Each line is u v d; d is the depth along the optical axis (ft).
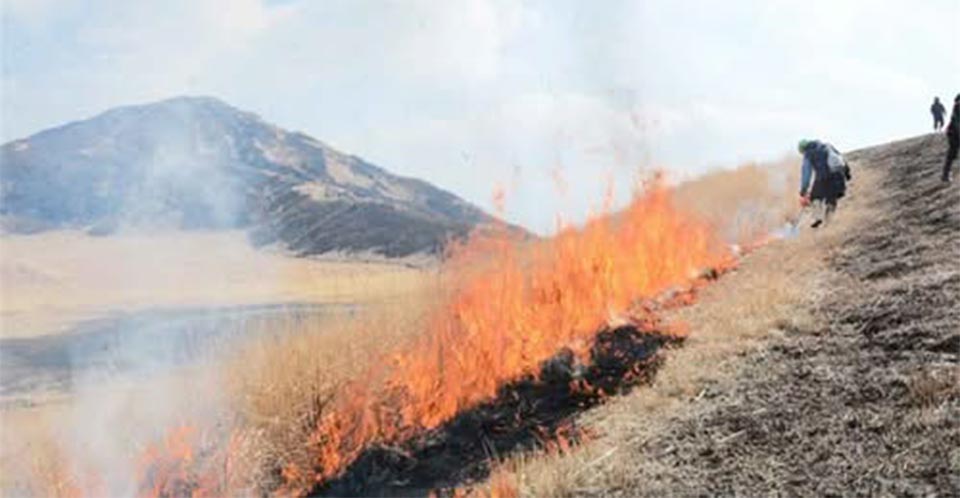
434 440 29.25
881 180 74.38
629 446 22.63
